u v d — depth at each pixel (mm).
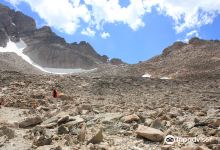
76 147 11930
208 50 135125
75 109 21062
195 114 18609
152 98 33188
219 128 14102
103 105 23406
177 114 18375
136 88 43125
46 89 38250
